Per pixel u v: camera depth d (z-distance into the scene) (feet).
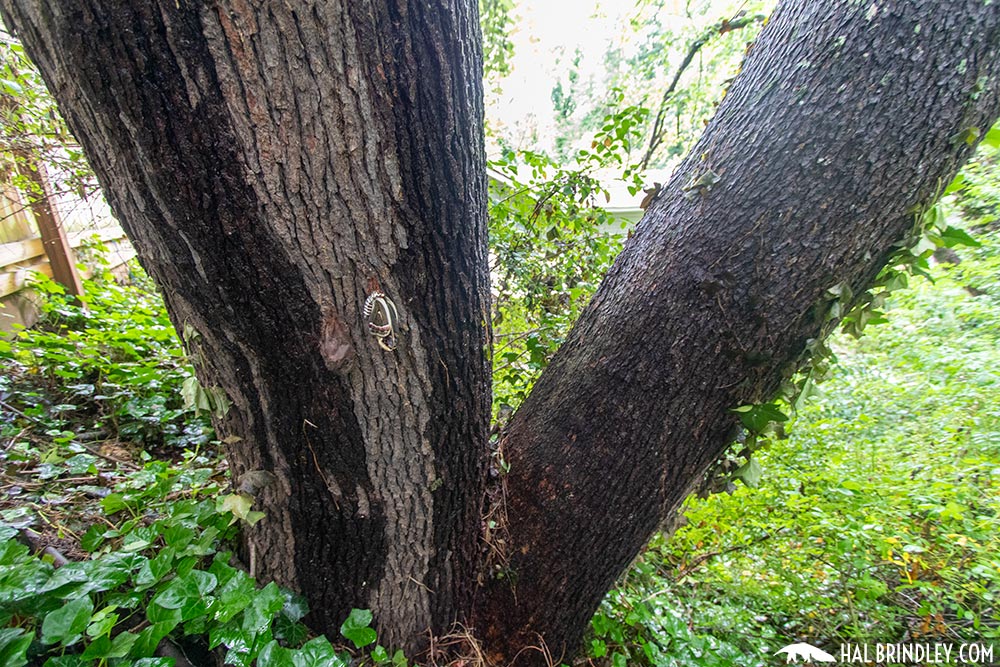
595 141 6.91
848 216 3.17
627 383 3.92
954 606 6.25
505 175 6.86
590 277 7.72
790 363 3.70
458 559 4.33
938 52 2.83
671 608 6.06
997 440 8.44
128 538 3.71
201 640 3.67
